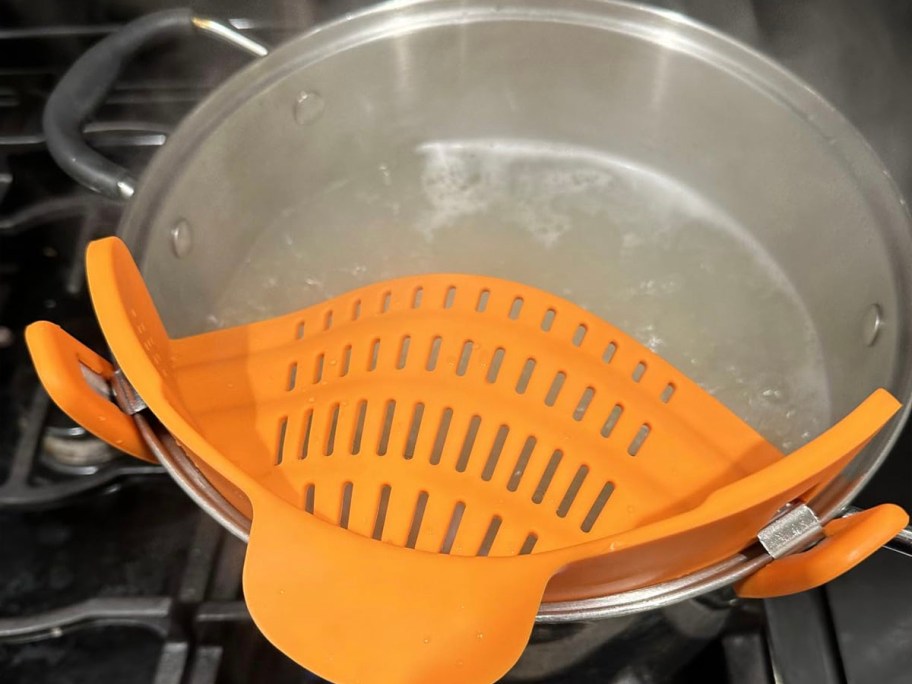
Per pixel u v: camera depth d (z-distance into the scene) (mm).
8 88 716
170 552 531
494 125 684
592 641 511
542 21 600
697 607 511
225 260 620
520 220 662
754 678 483
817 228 585
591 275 633
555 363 545
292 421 515
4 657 497
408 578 367
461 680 346
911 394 442
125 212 509
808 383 579
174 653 493
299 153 639
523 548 469
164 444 450
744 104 591
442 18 599
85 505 547
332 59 598
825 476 400
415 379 535
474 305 575
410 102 656
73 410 412
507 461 497
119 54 583
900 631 493
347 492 493
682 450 509
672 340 601
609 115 659
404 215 665
